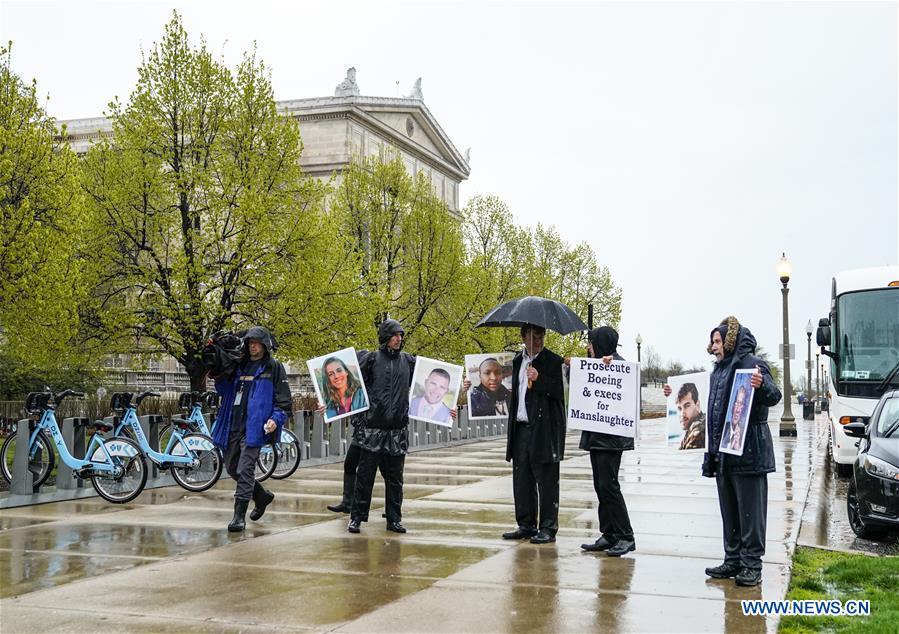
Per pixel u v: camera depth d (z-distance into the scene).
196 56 24.78
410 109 67.31
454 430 27.91
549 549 8.17
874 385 16.16
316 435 18.56
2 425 18.09
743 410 6.67
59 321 20.56
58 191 20.00
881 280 16.64
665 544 8.49
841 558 8.06
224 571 7.14
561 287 52.28
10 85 20.27
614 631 5.45
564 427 8.65
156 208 24.50
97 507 11.07
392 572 7.12
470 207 44.28
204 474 12.66
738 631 5.48
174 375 46.03
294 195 26.61
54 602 6.12
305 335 25.12
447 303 34.31
